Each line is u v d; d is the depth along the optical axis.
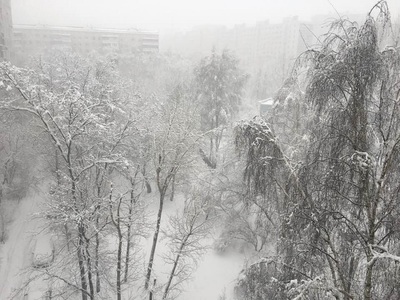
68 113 15.92
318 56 7.15
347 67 6.59
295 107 15.48
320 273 7.79
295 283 7.03
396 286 6.32
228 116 30.31
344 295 7.12
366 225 7.35
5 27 44.41
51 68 29.45
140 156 21.08
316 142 7.68
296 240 7.71
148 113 23.28
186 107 21.78
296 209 7.39
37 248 22.03
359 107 6.68
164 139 18.17
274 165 7.81
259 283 8.73
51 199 18.62
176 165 18.48
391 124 6.83
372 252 6.46
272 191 8.20
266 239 19.48
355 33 6.74
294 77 8.48
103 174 17.36
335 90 6.92
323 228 7.17
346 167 7.02
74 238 16.11
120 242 16.34
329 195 7.31
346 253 7.41
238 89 32.66
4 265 21.33
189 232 17.52
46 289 18.86
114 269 20.84
